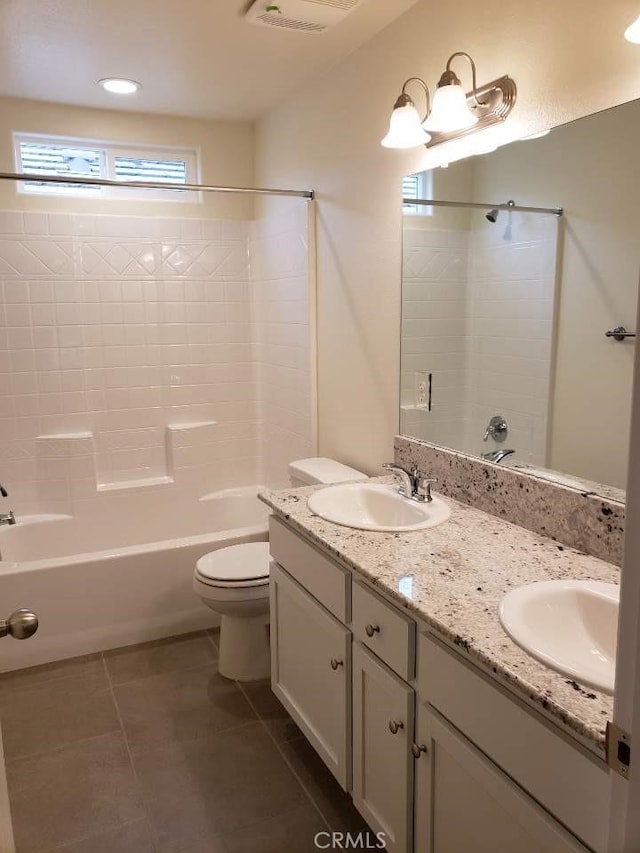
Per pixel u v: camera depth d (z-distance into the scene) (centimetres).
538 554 160
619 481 152
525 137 171
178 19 221
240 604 241
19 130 313
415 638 139
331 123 272
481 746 120
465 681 122
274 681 225
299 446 330
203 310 365
